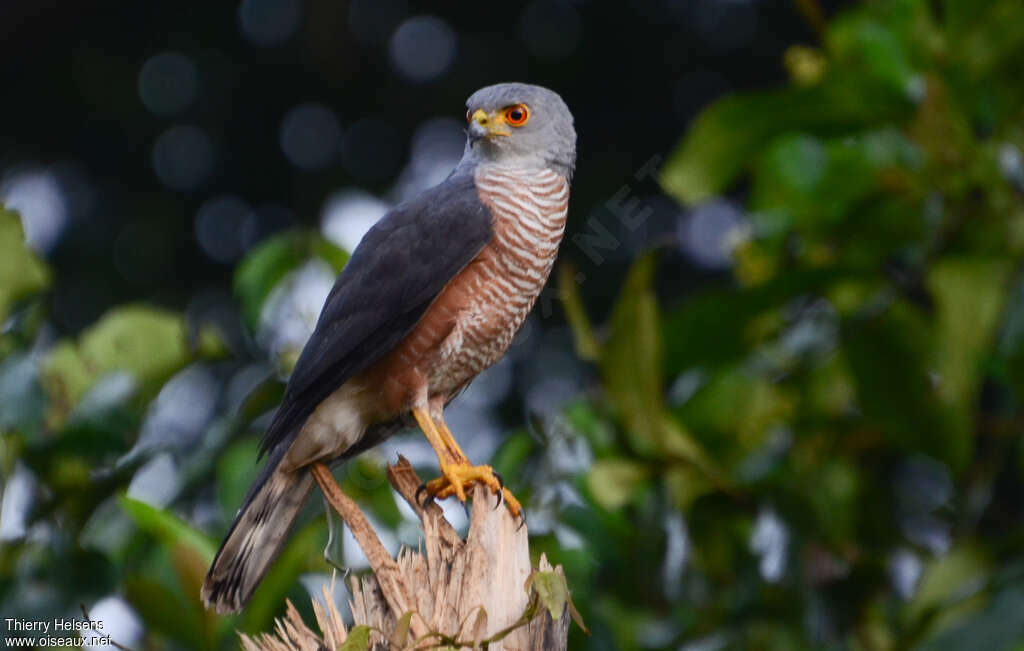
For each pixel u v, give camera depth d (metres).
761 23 17.98
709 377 9.80
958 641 7.97
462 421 16.00
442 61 18.69
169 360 9.01
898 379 9.27
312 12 18.41
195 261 17.94
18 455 8.04
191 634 8.07
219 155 18.36
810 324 9.82
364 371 8.53
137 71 18.36
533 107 8.76
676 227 16.66
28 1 18.00
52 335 16.78
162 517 7.84
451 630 6.36
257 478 7.96
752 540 9.14
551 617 6.51
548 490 9.09
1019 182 9.43
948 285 8.96
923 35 9.41
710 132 9.40
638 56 18.34
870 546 9.48
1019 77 9.28
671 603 9.30
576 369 16.16
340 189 18.27
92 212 17.83
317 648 6.49
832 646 8.77
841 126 9.45
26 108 18.28
